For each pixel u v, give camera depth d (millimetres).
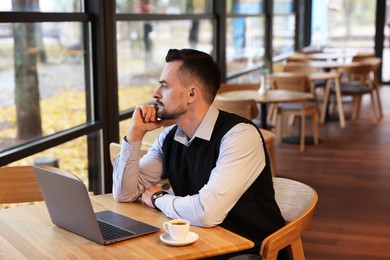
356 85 8750
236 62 8422
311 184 5457
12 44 3670
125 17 4973
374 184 5434
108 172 4676
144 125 2338
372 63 8859
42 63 3996
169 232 1926
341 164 6184
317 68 9008
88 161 4598
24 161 3727
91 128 4434
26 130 3836
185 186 2354
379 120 8680
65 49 4262
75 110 4426
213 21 7445
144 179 2432
